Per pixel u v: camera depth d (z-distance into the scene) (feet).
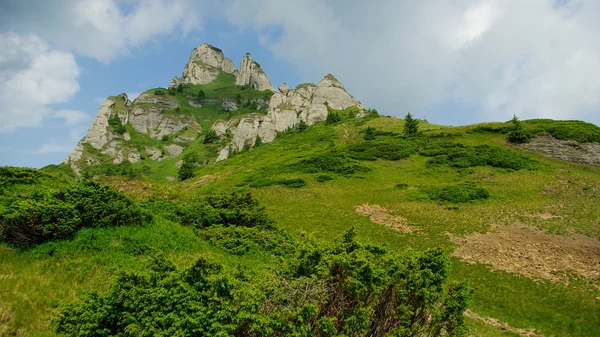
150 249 52.21
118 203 58.29
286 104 563.89
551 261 85.20
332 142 282.97
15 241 46.37
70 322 29.76
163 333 26.35
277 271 35.04
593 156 192.54
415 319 33.24
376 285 31.48
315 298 29.55
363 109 536.83
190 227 70.85
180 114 652.07
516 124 224.74
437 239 102.83
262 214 82.69
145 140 584.81
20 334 31.01
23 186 65.87
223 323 26.68
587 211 122.01
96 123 569.23
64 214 50.72
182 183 279.28
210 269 30.09
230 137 581.94
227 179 221.46
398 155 218.59
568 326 61.36
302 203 147.23
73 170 483.10
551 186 155.02
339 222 122.62
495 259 87.76
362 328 29.60
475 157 195.21
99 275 43.19
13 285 37.63
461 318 34.60
